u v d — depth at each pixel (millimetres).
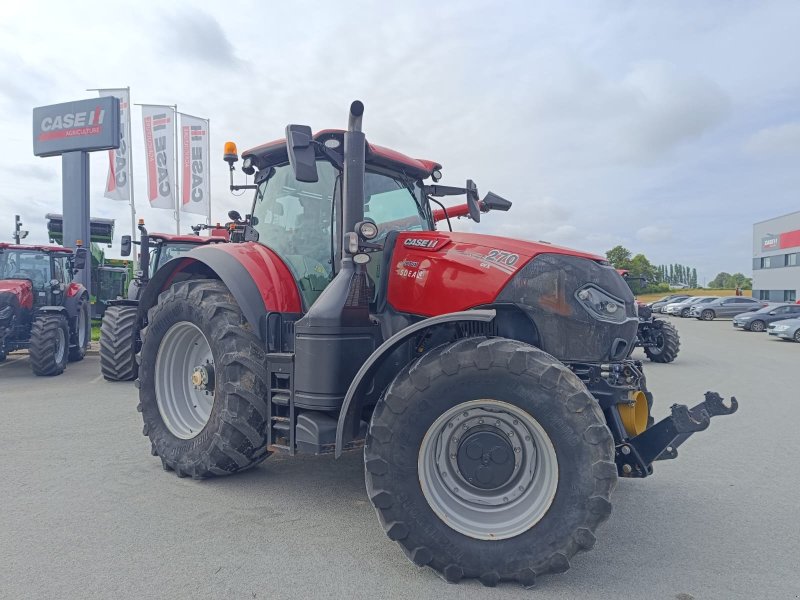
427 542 2582
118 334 8406
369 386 3037
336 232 3666
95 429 5434
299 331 3186
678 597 2508
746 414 6590
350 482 3930
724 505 3670
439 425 2660
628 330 3096
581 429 2494
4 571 2652
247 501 3561
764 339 19203
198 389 4031
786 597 2521
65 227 12531
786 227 43500
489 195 4773
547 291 2949
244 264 3754
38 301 9742
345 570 2697
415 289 3244
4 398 7109
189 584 2553
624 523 3359
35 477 3984
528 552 2518
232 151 4453
